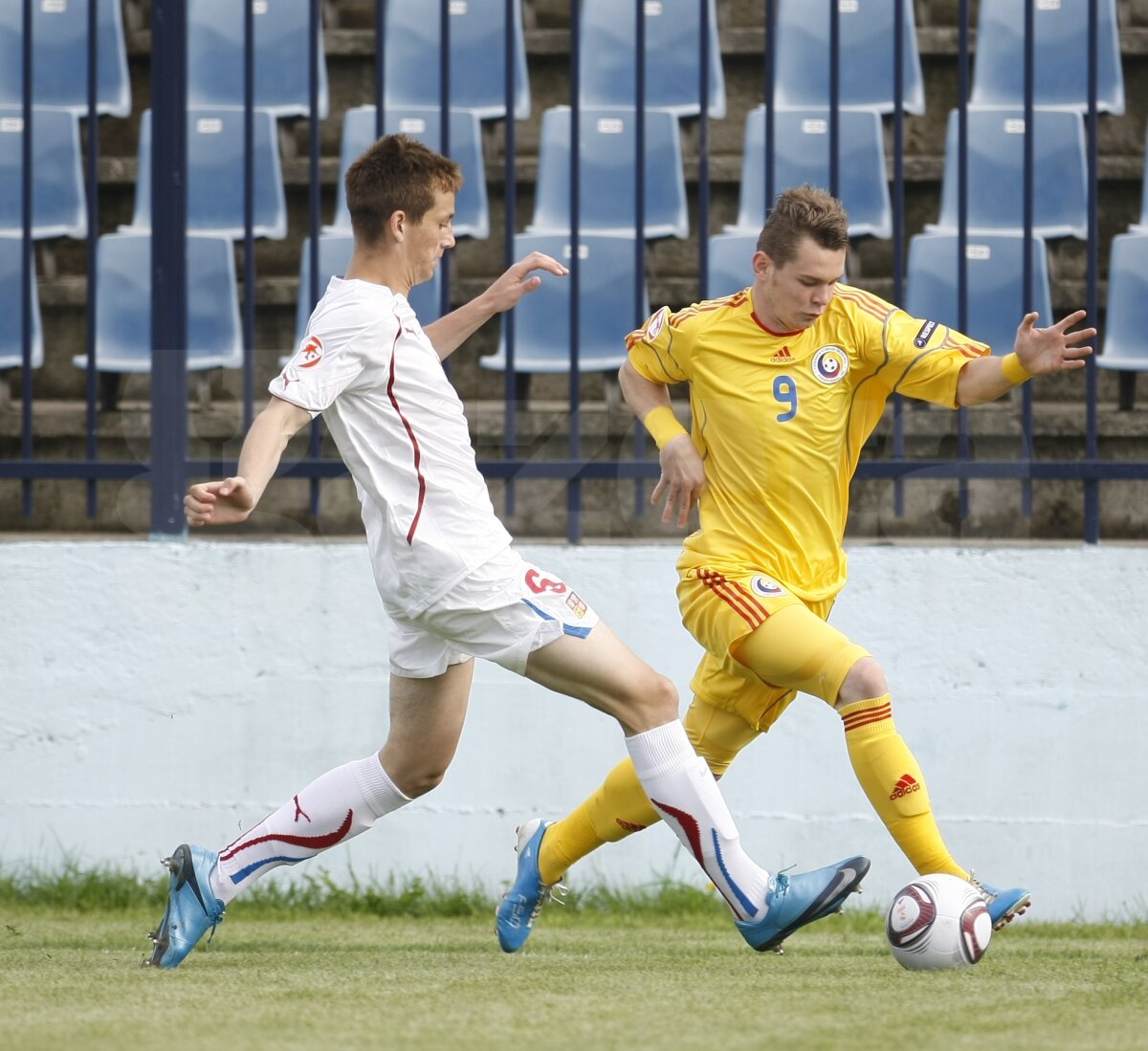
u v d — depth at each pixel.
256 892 16.95
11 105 23.81
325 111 25.92
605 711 11.38
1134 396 22.00
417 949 13.73
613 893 16.94
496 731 17.05
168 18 17.64
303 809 11.97
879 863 16.81
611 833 12.80
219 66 24.56
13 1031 8.73
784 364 12.44
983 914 11.52
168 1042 8.35
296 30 24.77
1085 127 24.48
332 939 14.65
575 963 12.46
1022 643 16.88
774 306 12.16
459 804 17.03
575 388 17.80
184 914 11.80
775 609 11.98
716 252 22.80
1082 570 16.86
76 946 13.67
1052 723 16.83
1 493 21.30
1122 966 12.29
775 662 11.94
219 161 23.31
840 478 12.65
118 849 17.08
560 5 27.19
